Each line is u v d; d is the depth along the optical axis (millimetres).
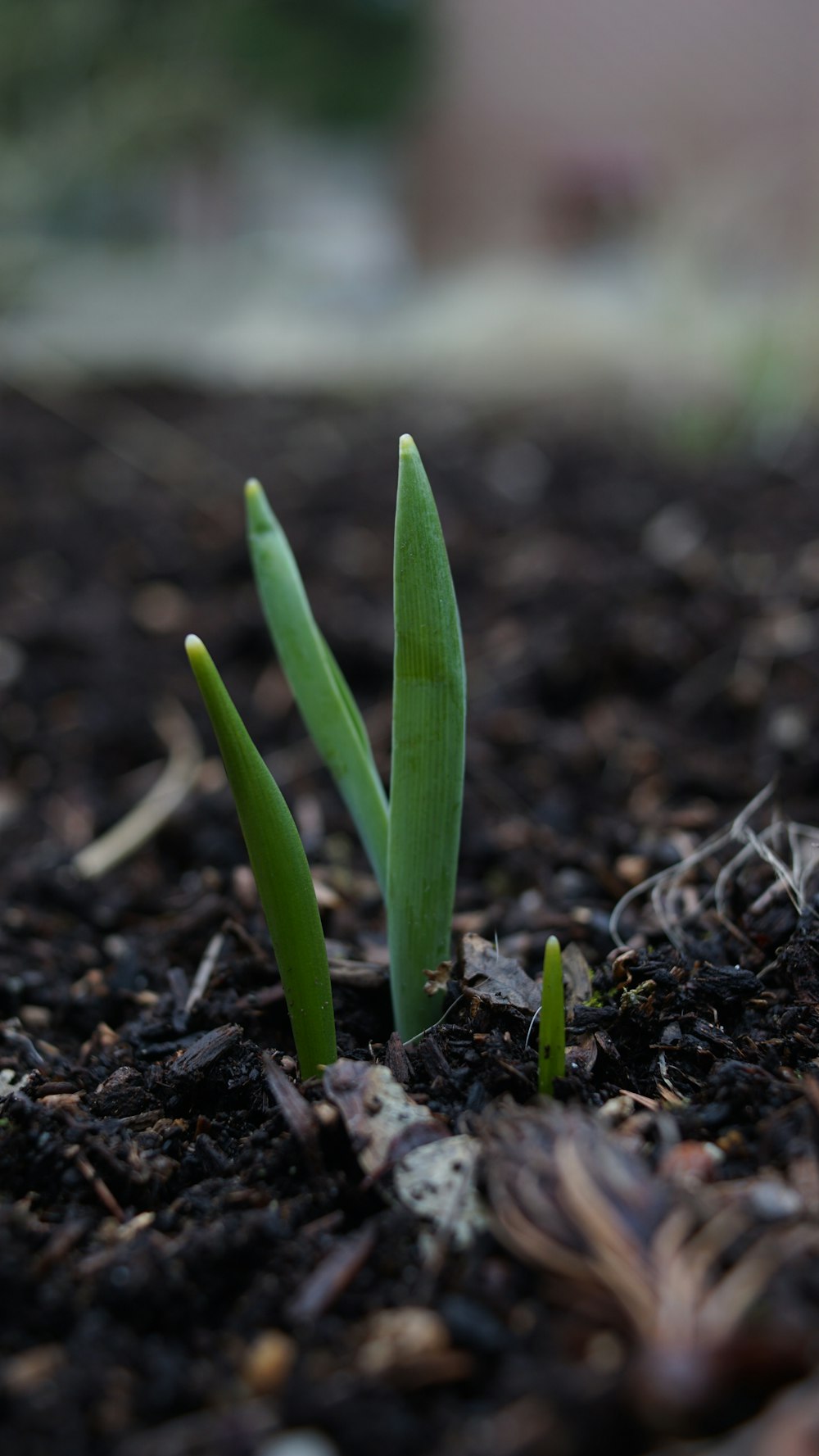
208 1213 188
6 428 703
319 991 205
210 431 706
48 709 400
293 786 344
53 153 851
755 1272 161
